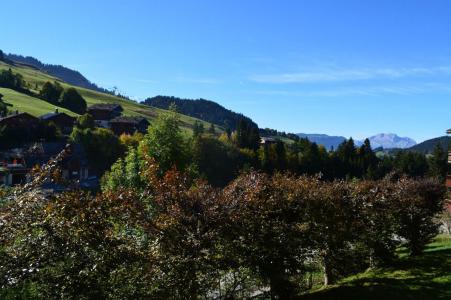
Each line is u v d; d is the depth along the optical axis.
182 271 7.51
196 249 7.72
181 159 41.03
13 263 5.65
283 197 10.87
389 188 16.84
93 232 6.71
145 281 7.13
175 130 41.41
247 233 9.05
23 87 145.00
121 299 6.84
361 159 106.06
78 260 6.42
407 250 17.48
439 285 11.34
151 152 39.44
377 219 14.41
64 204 6.75
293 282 11.45
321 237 11.66
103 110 136.62
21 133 80.19
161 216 8.02
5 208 6.12
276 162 91.88
